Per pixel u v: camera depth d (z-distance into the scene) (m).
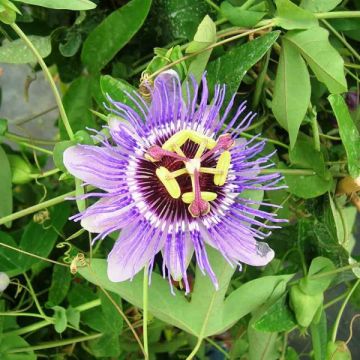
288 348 0.29
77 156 0.20
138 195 0.21
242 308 0.24
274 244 0.27
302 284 0.24
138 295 0.22
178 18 0.25
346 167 0.25
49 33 0.27
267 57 0.24
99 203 0.20
